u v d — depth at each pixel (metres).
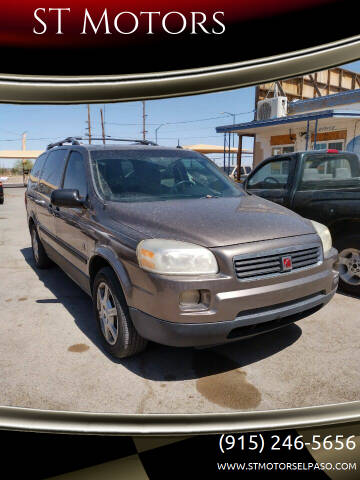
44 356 3.22
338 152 5.28
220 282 2.52
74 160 4.23
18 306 4.34
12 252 7.17
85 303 4.41
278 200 5.11
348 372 2.95
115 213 3.23
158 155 4.13
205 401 2.62
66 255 4.16
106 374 2.94
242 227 2.85
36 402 2.61
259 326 2.74
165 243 2.61
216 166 4.44
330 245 3.28
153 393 2.71
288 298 2.75
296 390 2.74
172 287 2.48
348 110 10.33
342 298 4.40
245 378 2.89
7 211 14.43
